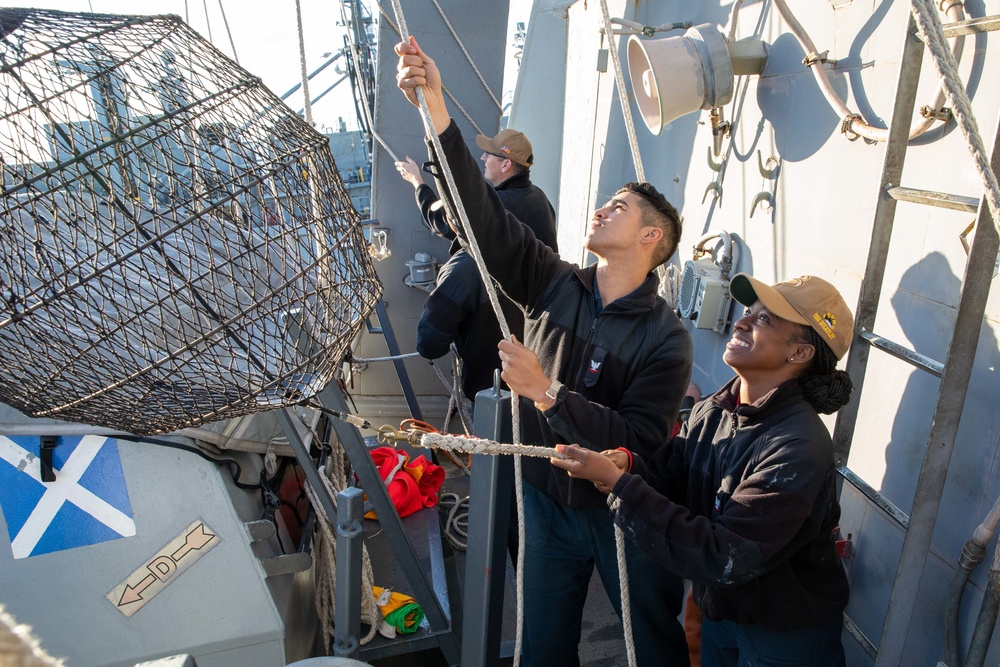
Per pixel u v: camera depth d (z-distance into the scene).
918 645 1.76
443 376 4.00
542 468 1.92
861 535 1.98
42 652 1.83
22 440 1.96
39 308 1.14
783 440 1.46
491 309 2.92
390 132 3.92
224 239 1.28
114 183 1.26
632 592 1.96
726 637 1.79
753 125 2.56
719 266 2.76
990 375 1.54
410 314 4.22
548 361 1.94
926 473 1.40
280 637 1.96
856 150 1.98
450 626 2.22
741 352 1.58
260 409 1.32
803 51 2.23
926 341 1.72
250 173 1.30
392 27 3.75
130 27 1.27
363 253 1.48
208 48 1.38
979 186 1.56
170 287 1.22
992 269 1.27
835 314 1.55
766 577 1.52
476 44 3.84
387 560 2.89
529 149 3.11
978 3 1.57
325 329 1.37
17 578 1.86
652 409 1.79
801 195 2.25
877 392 1.92
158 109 1.30
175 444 2.01
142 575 1.91
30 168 1.20
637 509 1.44
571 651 2.10
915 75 1.50
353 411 2.89
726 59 2.37
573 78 5.03
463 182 1.72
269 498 2.20
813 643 1.58
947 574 1.66
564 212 5.30
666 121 2.45
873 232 1.62
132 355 1.21
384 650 2.32
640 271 1.88
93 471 1.95
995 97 1.53
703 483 1.65
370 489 2.01
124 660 1.88
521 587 1.48
